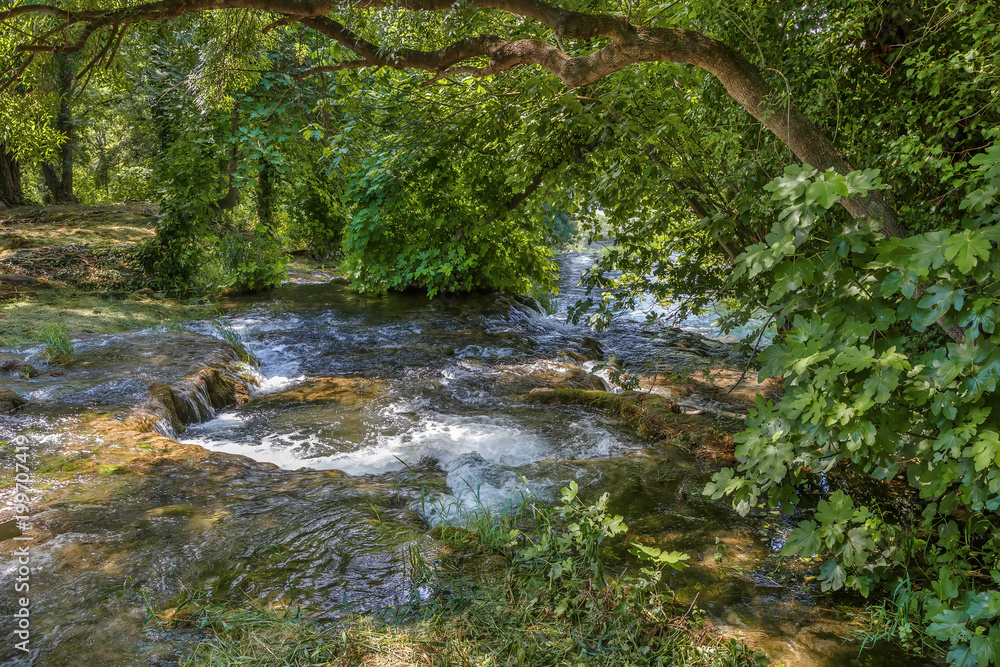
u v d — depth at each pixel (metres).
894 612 3.47
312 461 6.04
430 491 5.04
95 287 13.04
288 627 3.20
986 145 4.24
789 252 2.97
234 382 8.23
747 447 3.31
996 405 2.79
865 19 4.66
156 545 4.05
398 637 3.12
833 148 4.05
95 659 3.02
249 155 12.33
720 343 11.77
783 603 3.61
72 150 24.94
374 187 9.98
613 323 13.20
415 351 9.87
